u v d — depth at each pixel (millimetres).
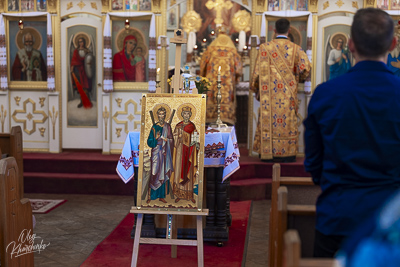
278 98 7211
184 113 4031
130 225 5566
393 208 1186
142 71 8117
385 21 2129
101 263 4328
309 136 2250
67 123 8312
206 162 4711
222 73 8102
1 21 8062
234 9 9156
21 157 5676
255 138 7488
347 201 2045
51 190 7180
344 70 7887
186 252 4684
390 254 1125
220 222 4871
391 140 2055
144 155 3994
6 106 8297
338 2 7801
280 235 2648
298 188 3346
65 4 8102
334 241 2090
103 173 7398
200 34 9250
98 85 8203
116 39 8070
